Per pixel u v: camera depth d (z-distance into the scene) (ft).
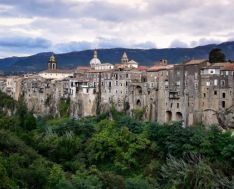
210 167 515.50
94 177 443.73
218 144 541.75
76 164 564.30
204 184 493.36
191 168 516.73
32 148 586.45
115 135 615.98
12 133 597.52
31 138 628.69
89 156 600.39
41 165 475.31
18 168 440.45
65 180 410.72
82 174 466.70
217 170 513.04
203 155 538.88
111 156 595.47
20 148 518.37
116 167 572.10
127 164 571.69
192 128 605.31
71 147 622.13
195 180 501.56
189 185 502.79
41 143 615.98
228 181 493.77
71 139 637.30
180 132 570.87
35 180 429.38
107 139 604.49
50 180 436.35
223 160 526.57
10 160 453.58
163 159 568.00
